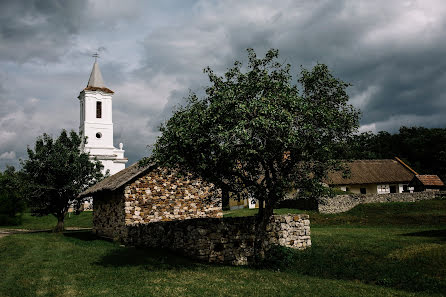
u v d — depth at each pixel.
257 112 13.88
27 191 30.69
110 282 12.70
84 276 13.57
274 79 15.36
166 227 18.92
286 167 15.52
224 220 17.53
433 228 25.48
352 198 35.69
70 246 20.91
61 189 31.47
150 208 22.47
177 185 23.41
